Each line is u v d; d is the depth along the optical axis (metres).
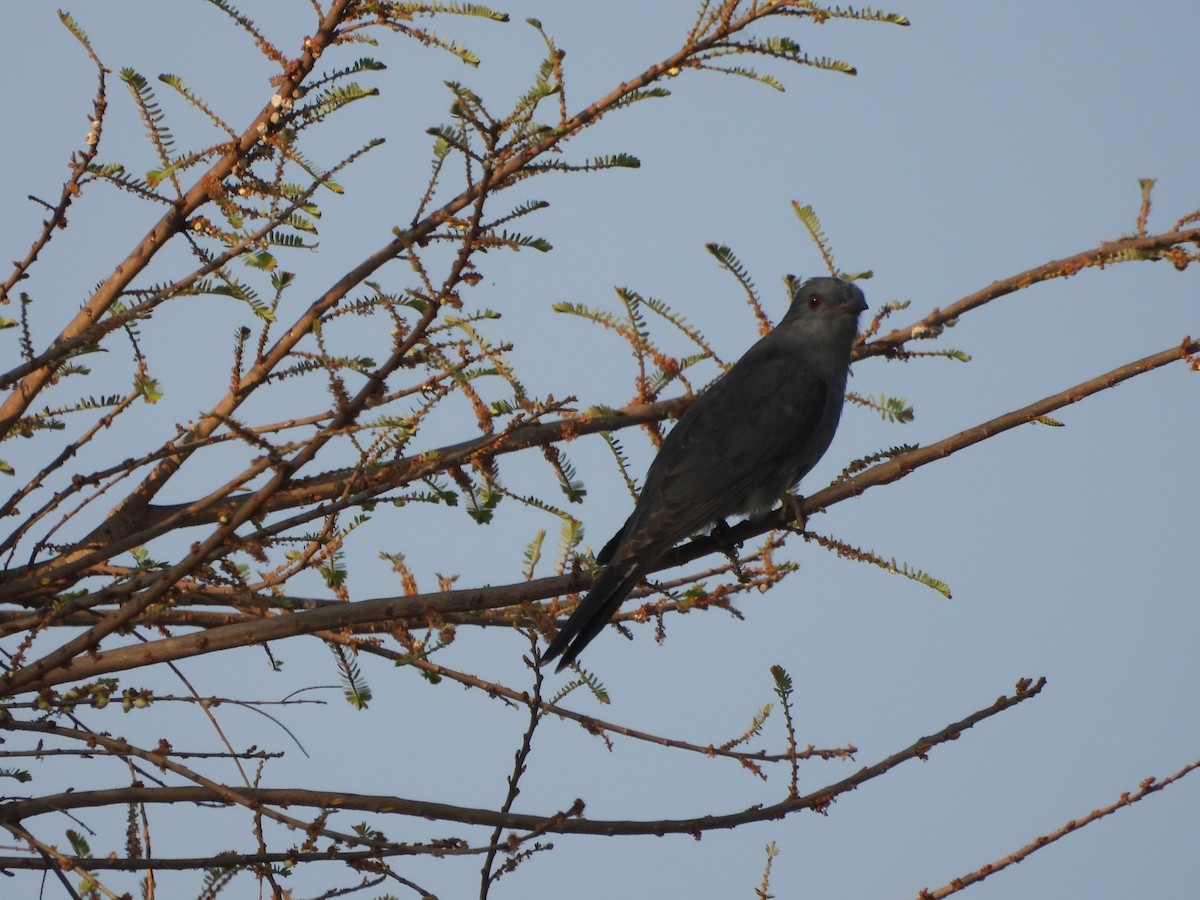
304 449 7.64
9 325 8.51
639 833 8.22
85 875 6.80
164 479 9.66
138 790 7.60
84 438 8.35
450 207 8.69
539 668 8.41
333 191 8.47
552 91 7.77
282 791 7.90
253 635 8.75
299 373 8.29
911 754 8.77
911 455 10.04
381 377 7.49
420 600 9.16
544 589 9.73
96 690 7.84
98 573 9.39
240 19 8.31
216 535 7.79
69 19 8.16
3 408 8.58
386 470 8.61
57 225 8.23
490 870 7.76
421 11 8.06
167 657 8.66
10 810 7.42
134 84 8.32
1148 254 10.23
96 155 8.34
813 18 8.00
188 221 8.57
